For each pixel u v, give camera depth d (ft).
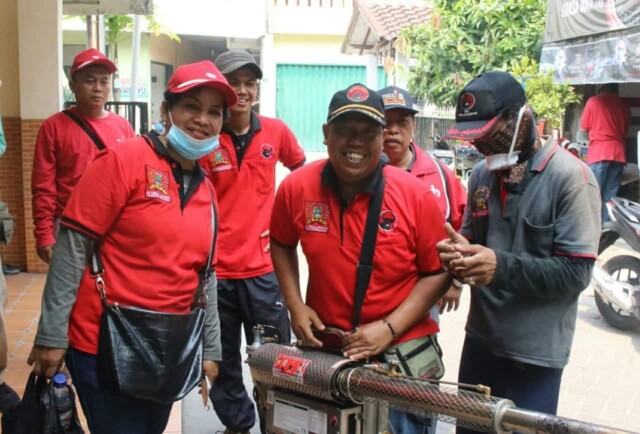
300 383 8.08
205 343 9.99
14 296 22.43
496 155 8.84
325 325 9.16
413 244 8.90
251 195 13.39
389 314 8.93
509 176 9.02
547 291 8.55
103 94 16.35
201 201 9.55
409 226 8.78
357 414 8.04
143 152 9.07
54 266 8.93
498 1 41.96
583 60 33.27
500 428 6.85
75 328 9.08
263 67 61.46
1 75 25.05
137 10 28.91
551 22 36.04
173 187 9.25
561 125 38.55
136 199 8.99
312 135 64.39
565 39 34.78
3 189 25.40
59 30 25.00
